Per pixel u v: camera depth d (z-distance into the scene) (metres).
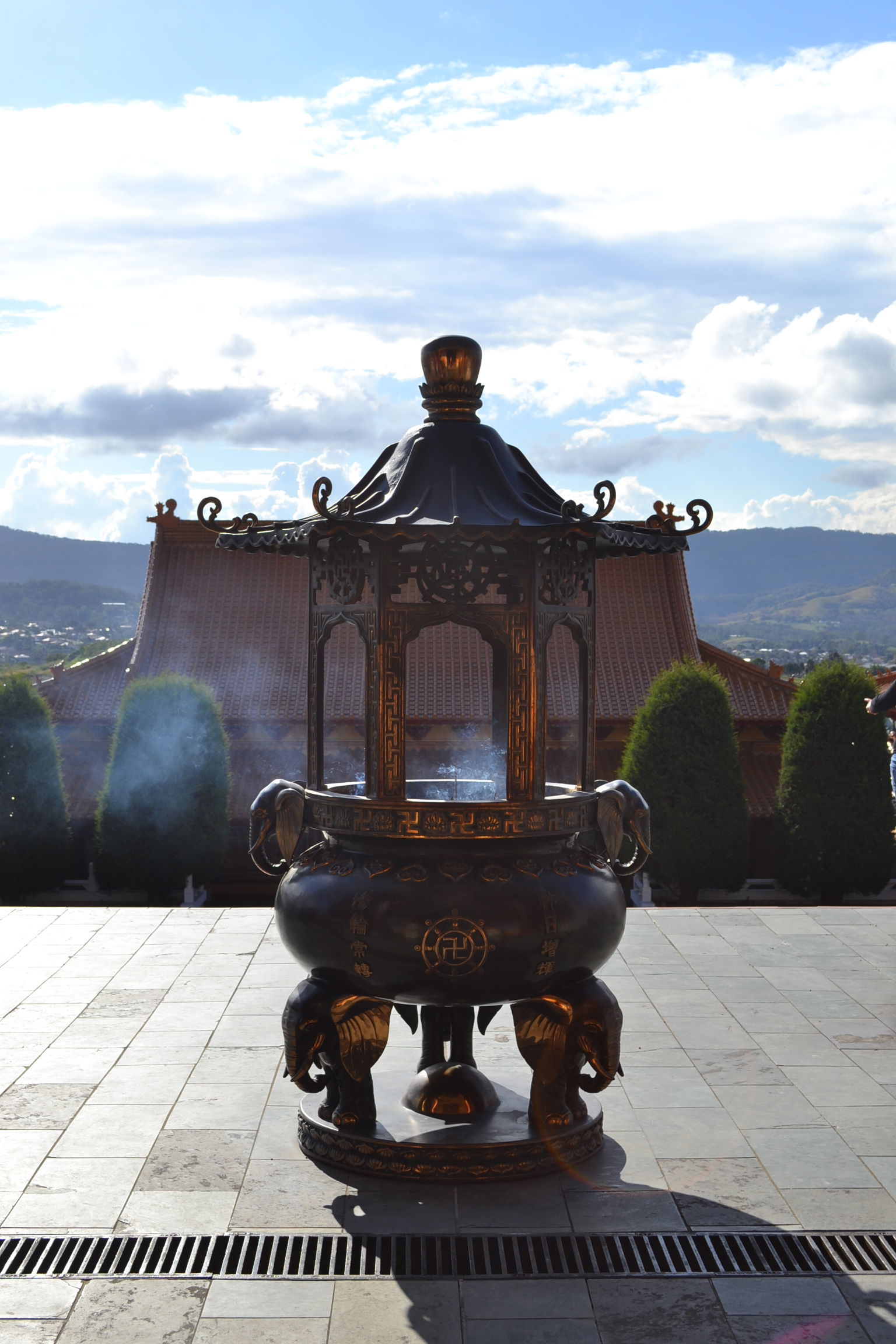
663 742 20.45
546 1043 4.69
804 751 21.33
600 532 4.37
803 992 7.19
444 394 4.96
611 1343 3.53
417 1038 6.29
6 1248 4.05
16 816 20.81
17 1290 3.79
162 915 9.12
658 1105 5.38
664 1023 6.59
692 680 20.62
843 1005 6.93
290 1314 3.67
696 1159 4.81
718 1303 3.75
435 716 21.98
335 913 4.47
